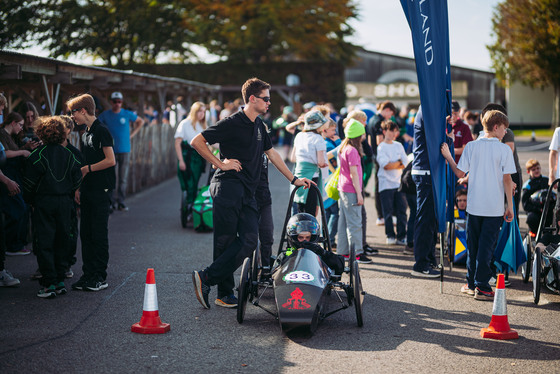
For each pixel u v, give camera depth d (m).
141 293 7.00
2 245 7.12
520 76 45.72
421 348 5.38
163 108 20.55
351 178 8.34
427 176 7.81
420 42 7.11
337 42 42.25
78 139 11.84
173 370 4.82
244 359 5.07
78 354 5.12
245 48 41.22
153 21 39.50
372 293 7.17
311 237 6.29
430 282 7.70
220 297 6.55
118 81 15.64
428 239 7.94
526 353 5.29
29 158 6.61
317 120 8.45
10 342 5.38
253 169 6.34
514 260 7.14
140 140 16.52
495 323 5.70
